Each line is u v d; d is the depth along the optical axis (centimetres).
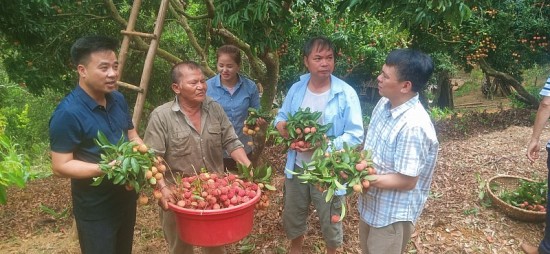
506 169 492
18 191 469
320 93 287
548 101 305
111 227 229
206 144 262
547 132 680
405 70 200
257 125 343
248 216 230
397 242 224
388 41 795
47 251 350
